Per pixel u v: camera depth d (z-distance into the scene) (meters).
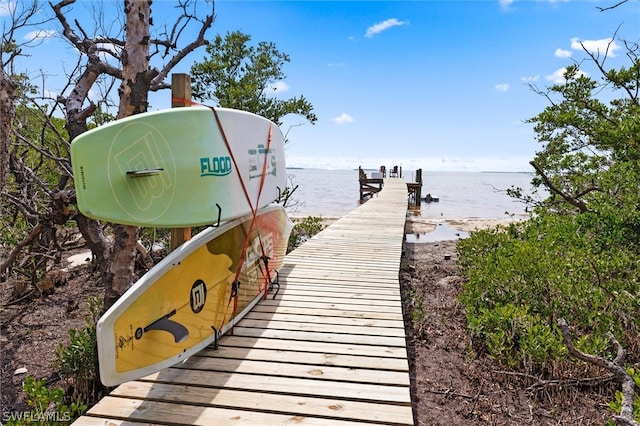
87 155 2.34
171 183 2.81
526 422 3.29
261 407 2.41
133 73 3.63
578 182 7.12
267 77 9.52
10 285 6.80
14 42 5.34
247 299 3.86
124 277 3.90
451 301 6.23
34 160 7.18
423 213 22.42
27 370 4.29
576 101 6.74
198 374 2.78
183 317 2.86
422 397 3.61
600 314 4.36
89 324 4.50
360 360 2.99
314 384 2.66
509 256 5.73
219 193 3.19
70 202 4.70
